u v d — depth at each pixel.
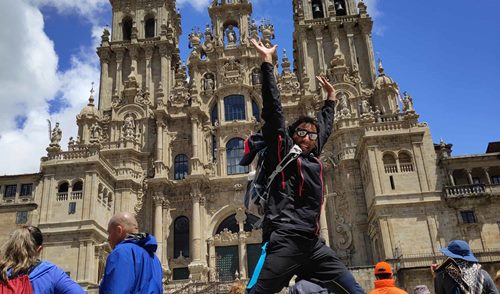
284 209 4.82
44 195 50.31
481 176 50.09
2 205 49.81
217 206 57.97
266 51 5.41
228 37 67.44
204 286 47.41
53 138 53.12
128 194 56.62
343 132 56.88
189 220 57.50
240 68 64.50
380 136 50.25
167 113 62.44
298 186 4.89
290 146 5.18
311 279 4.91
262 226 5.02
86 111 62.28
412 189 48.03
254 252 55.00
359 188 54.09
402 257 44.81
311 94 60.50
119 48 67.31
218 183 58.72
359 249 51.44
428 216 46.78
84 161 51.06
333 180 56.16
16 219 49.41
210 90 64.44
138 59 67.38
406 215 46.94
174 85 67.00
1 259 6.33
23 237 6.52
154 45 67.56
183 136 62.41
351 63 63.62
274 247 4.66
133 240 6.94
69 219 49.09
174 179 60.41
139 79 66.19
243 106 63.19
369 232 51.41
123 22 70.75
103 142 59.91
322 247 4.86
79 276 46.47
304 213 4.80
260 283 4.57
